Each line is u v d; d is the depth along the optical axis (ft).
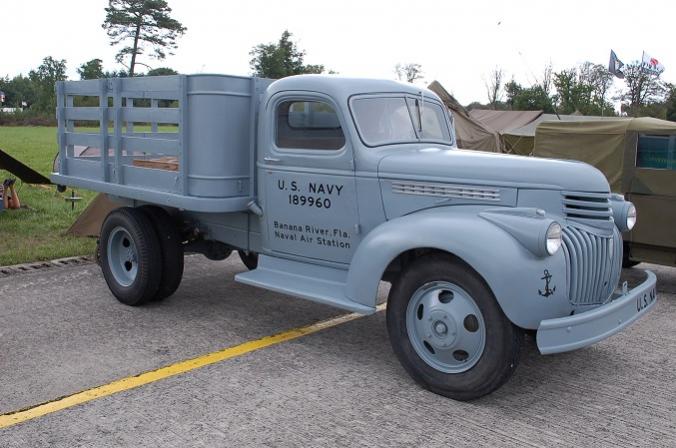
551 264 12.26
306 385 13.58
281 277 16.34
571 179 13.12
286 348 15.85
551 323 11.79
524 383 13.94
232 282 22.25
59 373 13.98
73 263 24.32
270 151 16.29
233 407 12.46
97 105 21.79
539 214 12.50
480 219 12.73
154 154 17.69
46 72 297.74
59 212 34.47
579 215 13.28
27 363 14.52
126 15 221.05
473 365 12.59
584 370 14.79
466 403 12.82
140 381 13.62
